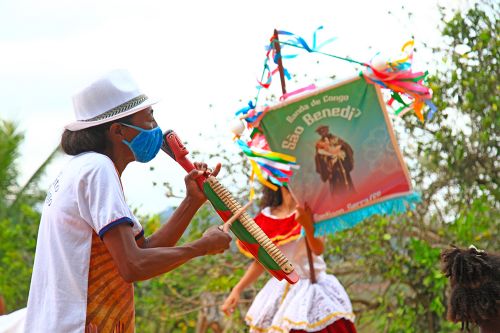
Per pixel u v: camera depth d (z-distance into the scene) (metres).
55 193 3.51
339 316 5.52
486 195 7.50
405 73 5.22
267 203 5.79
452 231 7.79
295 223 5.65
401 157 5.42
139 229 3.56
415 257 7.65
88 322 3.43
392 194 5.45
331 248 7.97
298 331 5.49
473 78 7.47
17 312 3.92
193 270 8.56
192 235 8.43
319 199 5.48
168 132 3.88
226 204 3.72
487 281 3.61
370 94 5.34
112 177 3.44
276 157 5.19
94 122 3.58
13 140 13.50
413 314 7.98
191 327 9.27
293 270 3.67
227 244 3.60
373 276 8.17
